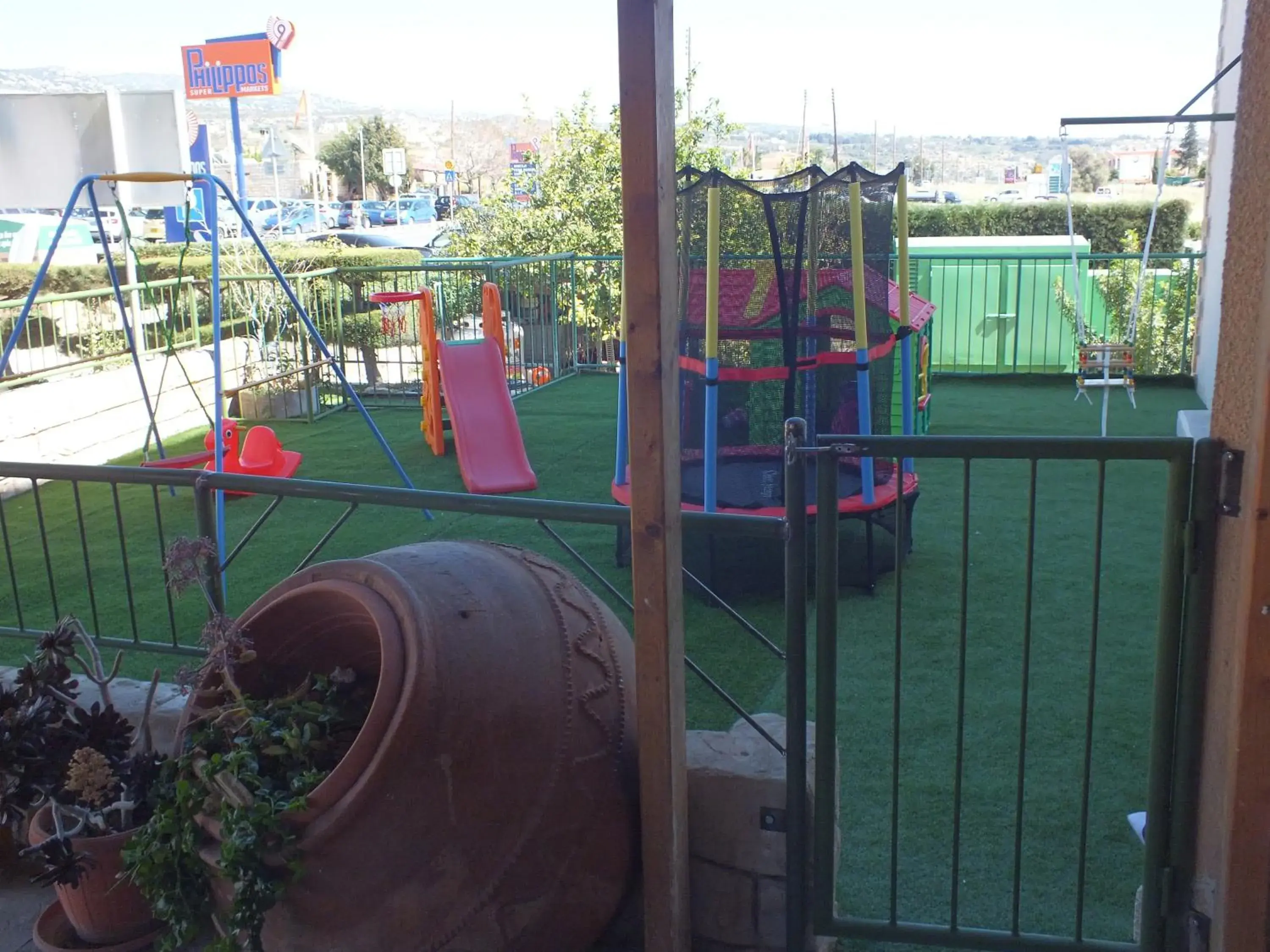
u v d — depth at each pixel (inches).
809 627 187.2
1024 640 91.5
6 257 781.3
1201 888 89.6
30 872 122.9
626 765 97.1
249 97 412.8
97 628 135.9
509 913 89.0
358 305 474.6
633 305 84.7
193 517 276.4
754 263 221.9
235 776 90.2
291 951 88.1
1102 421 372.2
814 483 210.7
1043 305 471.2
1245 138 78.5
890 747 143.2
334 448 360.5
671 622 91.4
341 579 96.7
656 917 96.5
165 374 340.8
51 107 376.8
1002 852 118.7
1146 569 211.8
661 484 87.8
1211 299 401.1
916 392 263.9
